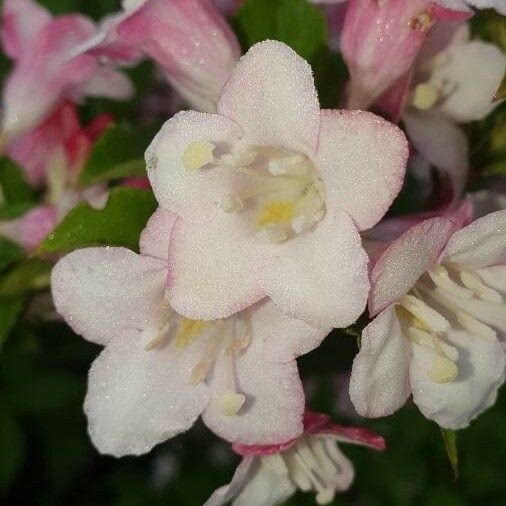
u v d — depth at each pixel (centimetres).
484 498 31
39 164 19
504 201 15
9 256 17
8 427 29
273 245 13
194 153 12
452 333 14
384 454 31
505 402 30
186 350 14
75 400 30
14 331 19
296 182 13
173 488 33
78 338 21
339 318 12
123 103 21
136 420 14
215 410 13
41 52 19
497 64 15
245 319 13
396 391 13
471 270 14
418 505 31
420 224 12
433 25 15
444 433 14
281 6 16
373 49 14
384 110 15
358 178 12
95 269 13
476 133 16
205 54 15
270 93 12
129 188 14
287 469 15
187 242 13
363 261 12
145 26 15
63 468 33
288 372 13
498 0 13
